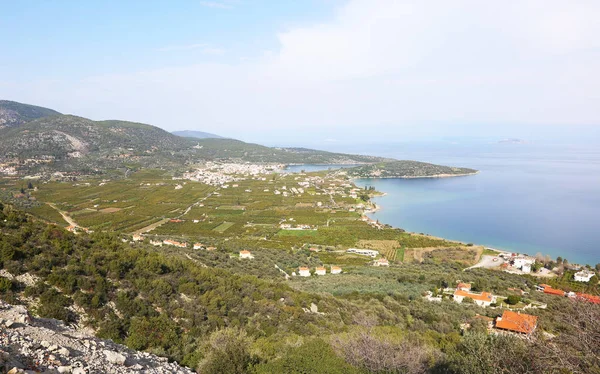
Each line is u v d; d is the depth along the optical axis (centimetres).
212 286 3722
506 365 1747
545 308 5291
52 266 2952
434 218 15512
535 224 14375
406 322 4244
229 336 2528
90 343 1725
